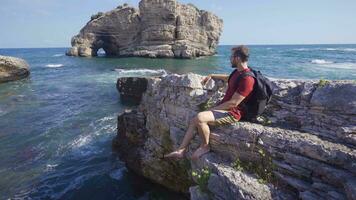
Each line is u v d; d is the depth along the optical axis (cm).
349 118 194
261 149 210
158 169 361
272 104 245
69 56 3123
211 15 3005
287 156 196
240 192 192
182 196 348
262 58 2450
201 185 220
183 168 326
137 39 2861
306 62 1898
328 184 177
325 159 181
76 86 1145
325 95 210
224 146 231
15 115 727
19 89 1109
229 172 207
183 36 2719
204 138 235
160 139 351
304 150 190
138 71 1592
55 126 630
